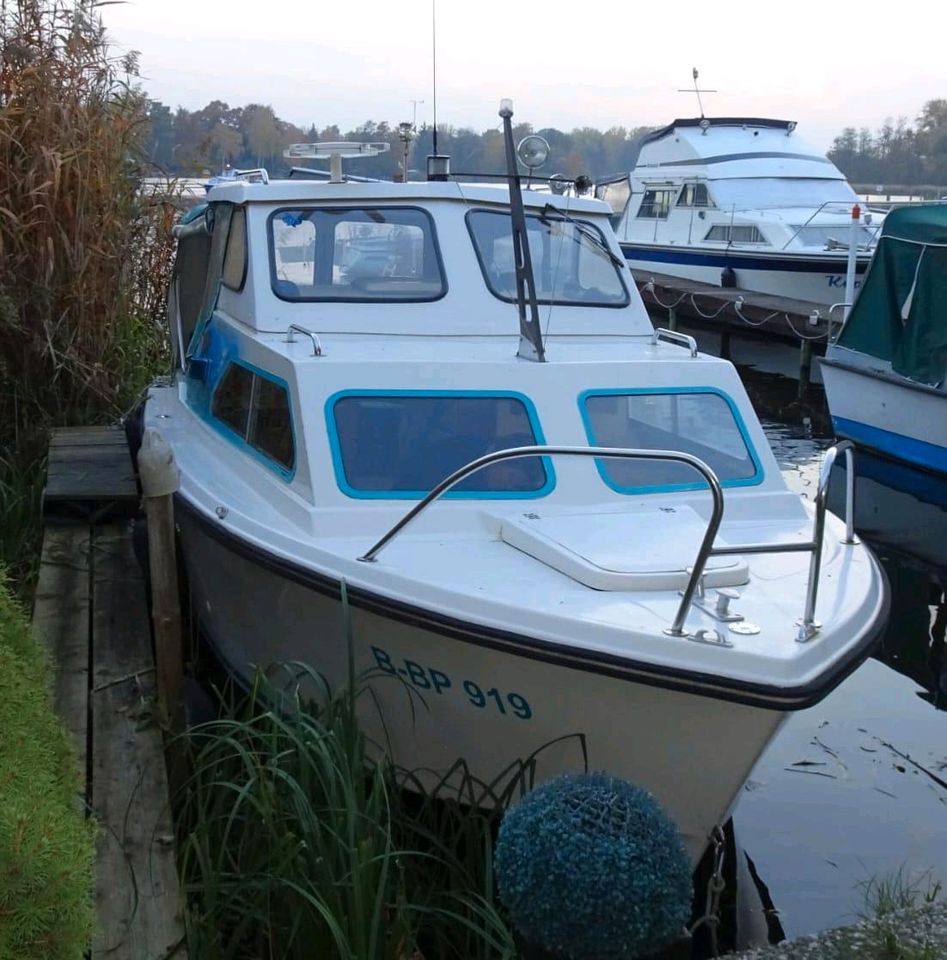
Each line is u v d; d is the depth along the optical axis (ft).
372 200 16.97
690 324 61.67
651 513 13.66
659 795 11.81
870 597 12.44
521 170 17.47
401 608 11.98
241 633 15.55
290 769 12.28
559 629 11.19
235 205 17.54
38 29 22.65
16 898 6.71
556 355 15.78
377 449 13.85
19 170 22.18
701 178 59.57
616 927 8.62
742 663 10.61
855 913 13.28
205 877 10.61
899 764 17.07
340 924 10.24
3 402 23.27
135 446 20.67
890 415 36.42
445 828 12.86
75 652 14.78
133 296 25.32
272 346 15.35
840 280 52.34
